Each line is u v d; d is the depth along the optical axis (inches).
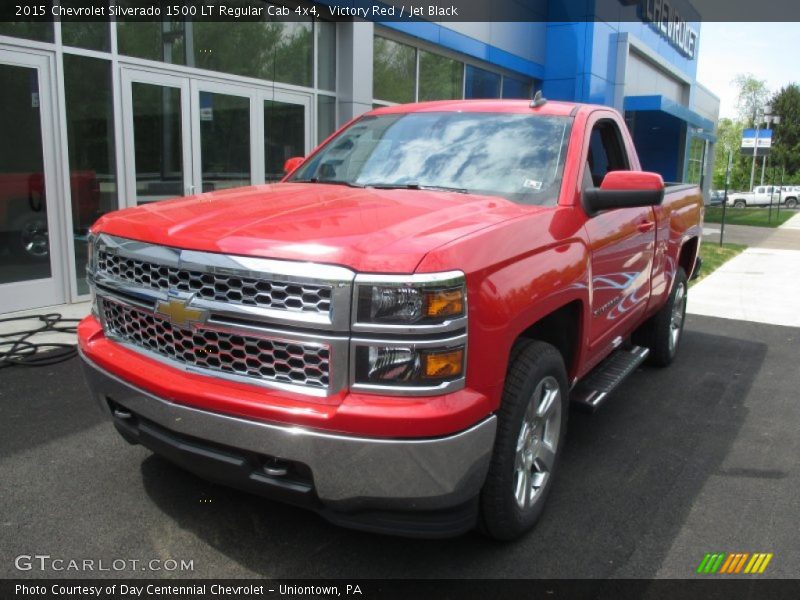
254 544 119.4
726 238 804.0
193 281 104.5
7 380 191.5
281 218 110.5
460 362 97.4
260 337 98.8
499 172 144.4
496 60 582.2
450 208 120.0
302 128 401.7
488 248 104.2
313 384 97.3
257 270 97.3
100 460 147.6
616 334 172.4
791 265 533.0
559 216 129.9
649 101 786.8
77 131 282.4
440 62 525.0
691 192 240.5
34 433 159.5
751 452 167.6
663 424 185.0
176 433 108.1
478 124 159.2
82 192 287.0
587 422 184.9
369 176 154.3
